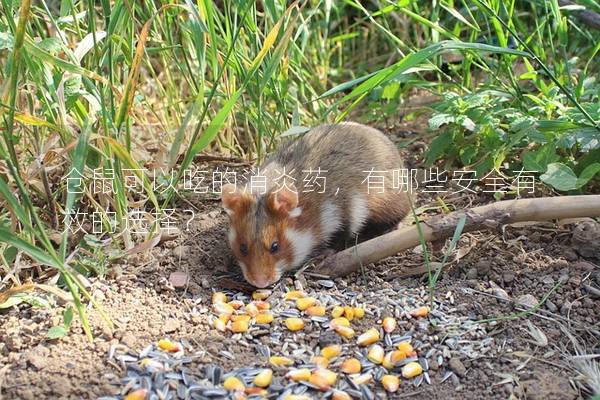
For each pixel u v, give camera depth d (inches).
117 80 34.4
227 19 34.3
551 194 34.5
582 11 38.1
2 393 26.9
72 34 37.1
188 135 37.6
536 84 36.6
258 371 27.5
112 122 31.3
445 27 42.2
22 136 33.5
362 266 31.2
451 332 28.7
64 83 30.5
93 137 29.1
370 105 39.8
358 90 32.9
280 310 29.7
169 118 39.8
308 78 42.1
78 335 28.5
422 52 31.5
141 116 39.3
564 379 27.4
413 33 45.0
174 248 32.4
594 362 27.7
